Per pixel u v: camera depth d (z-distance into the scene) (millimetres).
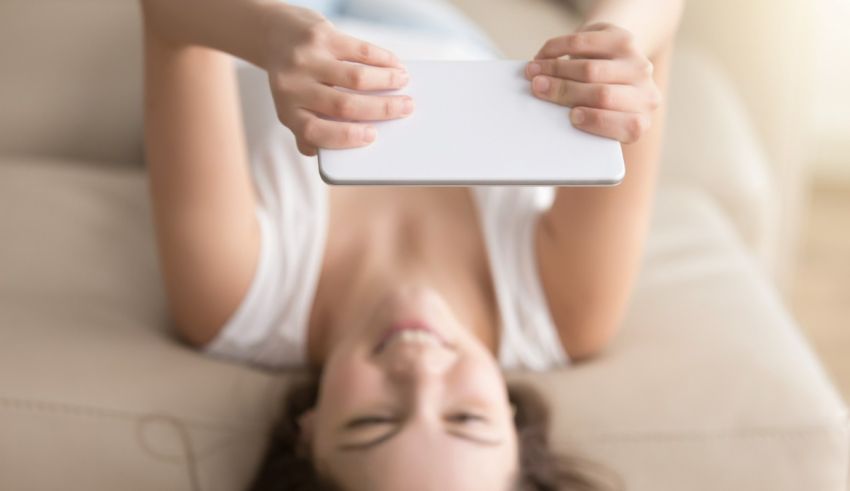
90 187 1491
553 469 1159
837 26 2328
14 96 1629
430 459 1062
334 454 1108
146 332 1288
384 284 1264
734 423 1215
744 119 1799
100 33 1715
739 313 1348
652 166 1183
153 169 1187
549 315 1278
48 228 1401
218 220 1206
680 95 1728
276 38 881
